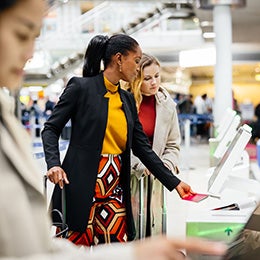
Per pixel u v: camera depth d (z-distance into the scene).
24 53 0.86
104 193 2.35
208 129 19.20
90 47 2.43
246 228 1.24
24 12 0.83
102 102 2.34
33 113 15.29
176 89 25.58
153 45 17.58
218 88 11.00
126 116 2.39
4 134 0.86
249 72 28.55
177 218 4.88
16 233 0.82
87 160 2.31
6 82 0.86
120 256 0.72
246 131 2.41
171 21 17.62
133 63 2.39
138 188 2.96
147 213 3.01
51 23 16.75
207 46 17.34
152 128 2.97
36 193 0.87
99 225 2.36
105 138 2.33
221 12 10.97
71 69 14.98
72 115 2.38
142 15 15.38
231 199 2.61
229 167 2.42
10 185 0.83
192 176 7.86
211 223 2.18
